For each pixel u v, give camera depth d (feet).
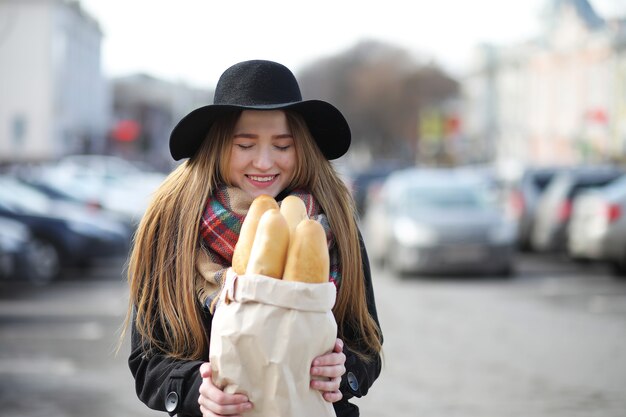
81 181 71.72
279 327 6.52
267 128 7.79
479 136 204.03
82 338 28.60
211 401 6.70
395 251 44.39
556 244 53.31
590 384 21.52
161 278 7.68
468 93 217.77
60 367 24.03
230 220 7.50
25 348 26.86
